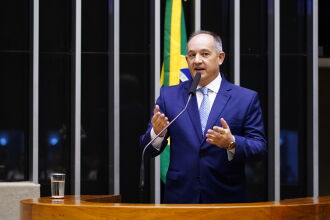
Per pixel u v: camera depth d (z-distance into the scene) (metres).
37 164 8.52
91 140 8.99
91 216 4.05
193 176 4.90
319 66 11.51
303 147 9.35
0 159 8.74
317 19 9.21
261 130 5.05
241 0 9.38
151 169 8.93
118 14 8.81
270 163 9.14
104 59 9.06
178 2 8.73
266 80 9.37
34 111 8.53
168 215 3.91
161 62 9.16
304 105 9.37
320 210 4.21
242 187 4.99
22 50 8.86
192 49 5.03
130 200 9.03
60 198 4.97
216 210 3.91
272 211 3.99
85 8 9.04
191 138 4.95
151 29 8.96
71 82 8.89
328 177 12.22
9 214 8.12
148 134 4.95
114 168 8.73
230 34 9.23
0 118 8.77
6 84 8.80
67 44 8.99
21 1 8.88
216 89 5.12
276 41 9.07
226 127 4.61
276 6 9.08
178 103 5.09
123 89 9.07
